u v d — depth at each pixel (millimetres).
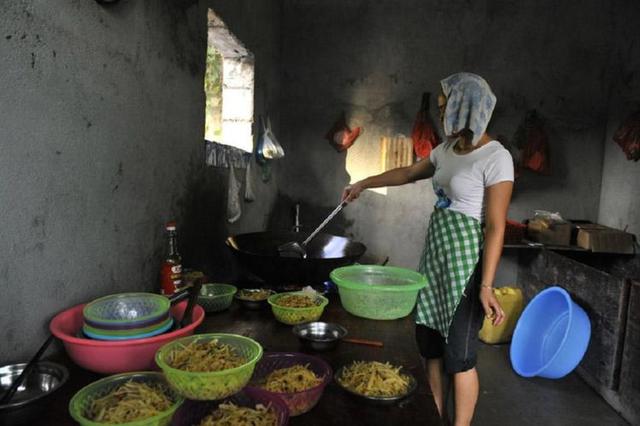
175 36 1707
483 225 1770
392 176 2260
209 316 1610
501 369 3062
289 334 1447
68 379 962
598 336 2717
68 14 1112
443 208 1838
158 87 1590
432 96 3812
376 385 1058
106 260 1321
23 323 1025
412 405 1015
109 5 1277
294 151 3924
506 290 3480
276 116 3701
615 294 2553
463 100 1704
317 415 963
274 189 3664
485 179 1699
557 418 2471
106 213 1312
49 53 1055
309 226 3957
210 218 2139
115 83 1326
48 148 1068
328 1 3814
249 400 960
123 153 1385
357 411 983
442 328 1825
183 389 854
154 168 1582
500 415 2484
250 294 1793
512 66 3754
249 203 2912
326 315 1667
